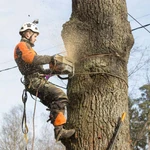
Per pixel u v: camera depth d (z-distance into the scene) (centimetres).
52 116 596
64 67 598
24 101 630
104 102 610
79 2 660
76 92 621
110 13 645
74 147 603
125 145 606
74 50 639
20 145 4181
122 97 623
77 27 650
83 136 601
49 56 598
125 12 664
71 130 602
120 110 613
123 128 610
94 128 600
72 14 674
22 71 615
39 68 620
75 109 619
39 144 3978
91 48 635
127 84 644
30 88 615
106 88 615
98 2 648
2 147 4259
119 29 645
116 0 657
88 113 608
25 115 636
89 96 614
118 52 635
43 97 614
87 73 621
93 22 645
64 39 652
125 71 642
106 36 636
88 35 642
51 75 613
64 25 661
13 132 4234
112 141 592
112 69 624
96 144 593
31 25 631
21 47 604
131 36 658
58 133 590
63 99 603
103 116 604
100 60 626
